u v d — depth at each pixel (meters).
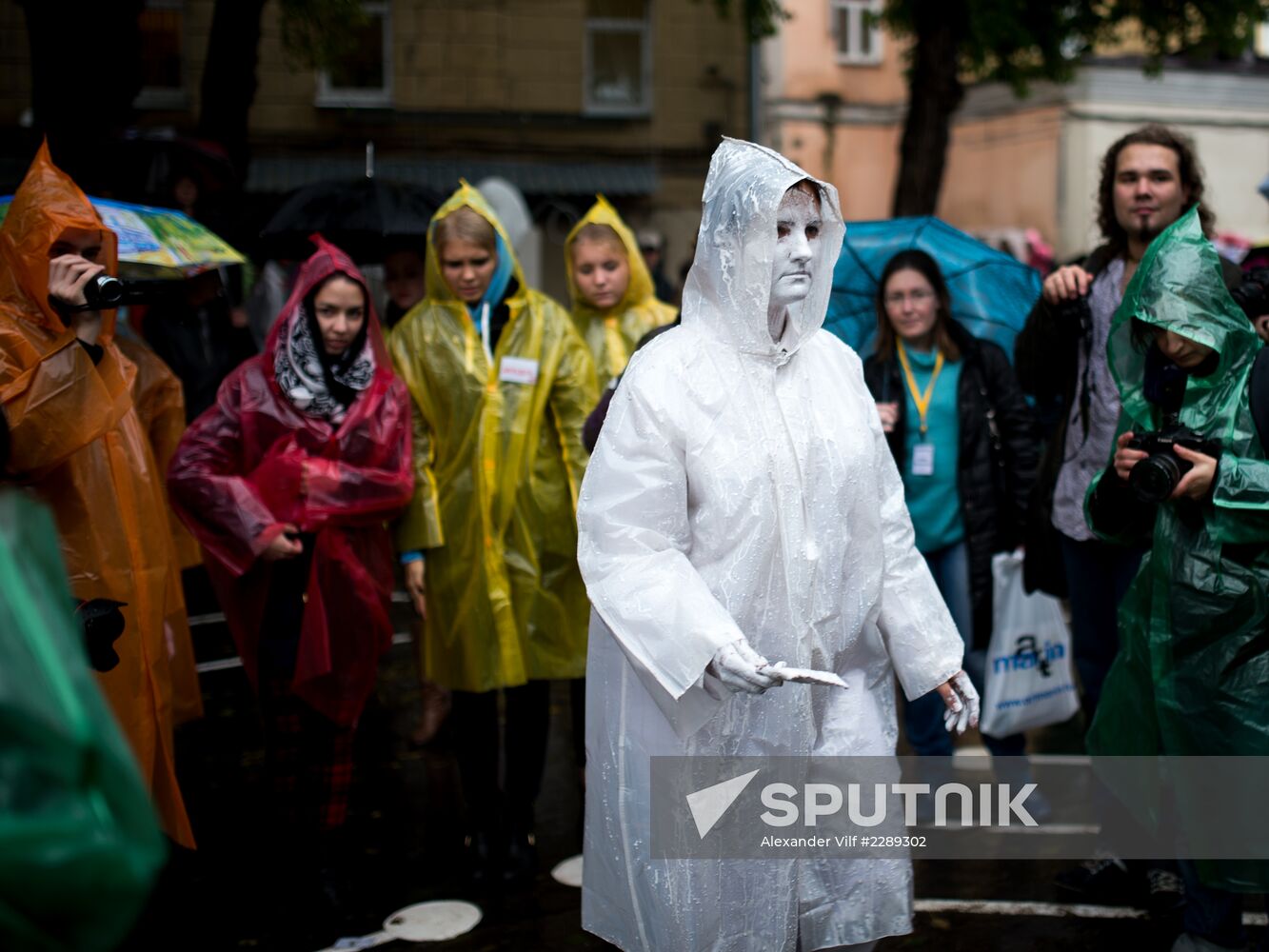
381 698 6.09
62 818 1.09
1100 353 3.92
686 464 2.54
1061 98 17.39
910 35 12.91
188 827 3.48
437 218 4.05
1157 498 3.01
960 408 4.38
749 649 2.32
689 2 16.80
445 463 4.00
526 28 16.48
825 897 2.68
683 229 17.16
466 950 3.58
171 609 3.76
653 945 2.56
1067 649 4.57
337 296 3.72
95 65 7.15
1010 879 4.00
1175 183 3.84
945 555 4.42
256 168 15.86
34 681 1.11
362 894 3.97
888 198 18.66
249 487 3.67
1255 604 3.01
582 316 5.19
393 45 16.17
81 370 3.17
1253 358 3.08
